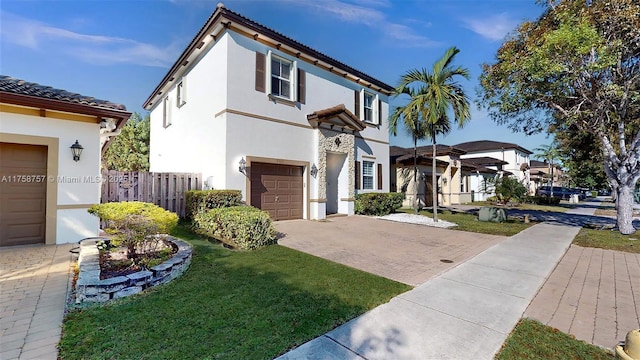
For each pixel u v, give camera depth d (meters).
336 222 11.62
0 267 5.02
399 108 12.97
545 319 3.77
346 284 4.73
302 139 11.88
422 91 11.96
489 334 3.32
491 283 5.04
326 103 13.01
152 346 2.83
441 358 2.83
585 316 3.87
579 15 8.96
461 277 5.33
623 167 10.30
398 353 2.89
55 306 3.63
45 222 6.54
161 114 15.70
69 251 5.98
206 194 8.45
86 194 6.96
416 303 4.11
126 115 7.13
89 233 6.96
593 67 8.41
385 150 16.59
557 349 3.05
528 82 10.05
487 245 8.16
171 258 5.05
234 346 2.88
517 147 32.59
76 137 6.88
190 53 11.33
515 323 3.61
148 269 4.50
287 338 3.07
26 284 4.30
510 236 9.56
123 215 4.70
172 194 9.81
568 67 8.98
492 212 13.02
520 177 32.91
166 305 3.74
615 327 3.58
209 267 5.31
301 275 5.07
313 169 12.21
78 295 3.70
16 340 2.88
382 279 5.06
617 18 8.49
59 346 2.79
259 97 10.40
